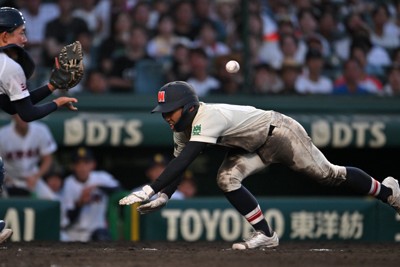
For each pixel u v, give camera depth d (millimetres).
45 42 41938
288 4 44938
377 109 41781
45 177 38969
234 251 22641
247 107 22078
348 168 23078
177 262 19203
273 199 37031
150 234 35719
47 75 41406
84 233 38312
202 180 43062
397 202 23531
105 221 38781
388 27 45750
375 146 40875
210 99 40469
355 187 23172
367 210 37531
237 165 22188
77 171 38281
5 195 37531
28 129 37469
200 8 43688
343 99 41656
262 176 43562
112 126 39094
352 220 37438
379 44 45281
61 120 38594
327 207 37344
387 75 44656
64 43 42125
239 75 42500
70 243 27469
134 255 21375
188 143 20922
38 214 34625
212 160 43031
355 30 45125
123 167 42656
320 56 43969
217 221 36312
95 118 39062
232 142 21812
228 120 21281
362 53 44562
